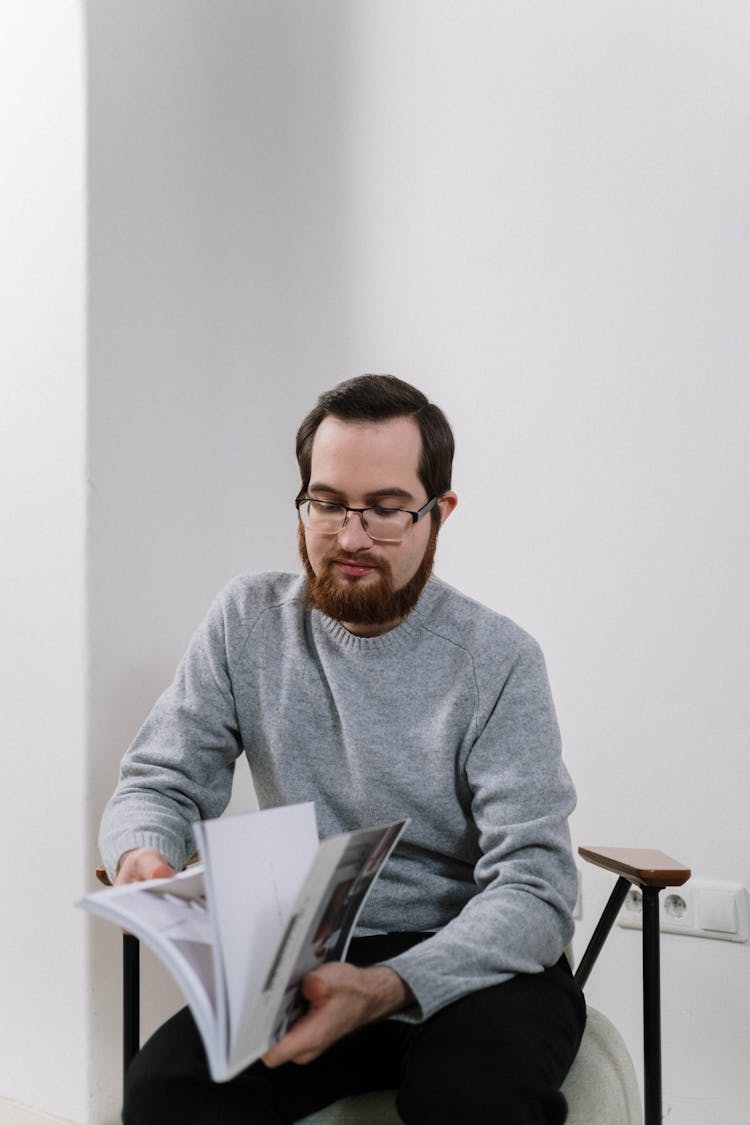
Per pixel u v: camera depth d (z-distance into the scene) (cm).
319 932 95
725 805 170
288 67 217
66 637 174
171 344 188
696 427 175
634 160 182
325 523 127
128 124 182
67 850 173
